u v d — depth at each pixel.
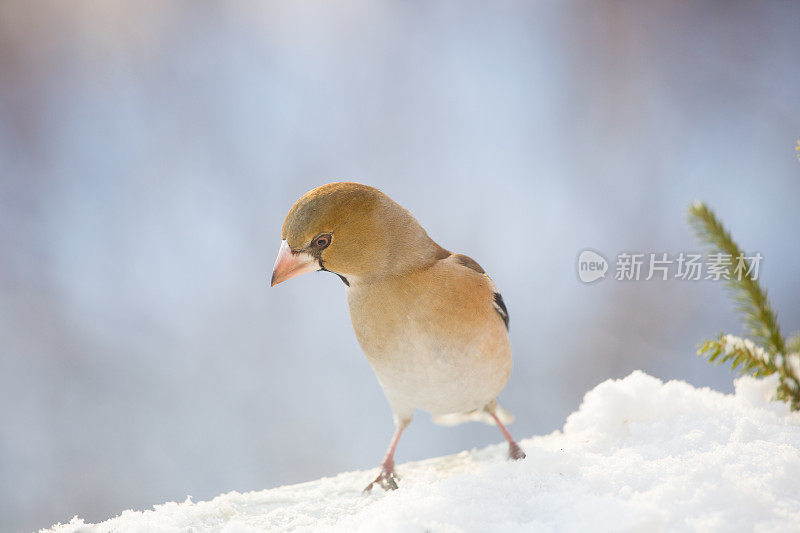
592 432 3.29
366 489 3.30
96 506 4.14
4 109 5.41
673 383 3.30
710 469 3.20
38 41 5.52
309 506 3.27
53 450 4.27
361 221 3.29
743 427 3.25
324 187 3.29
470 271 3.30
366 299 3.30
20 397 4.54
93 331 4.85
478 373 3.30
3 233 5.18
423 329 3.29
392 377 3.31
